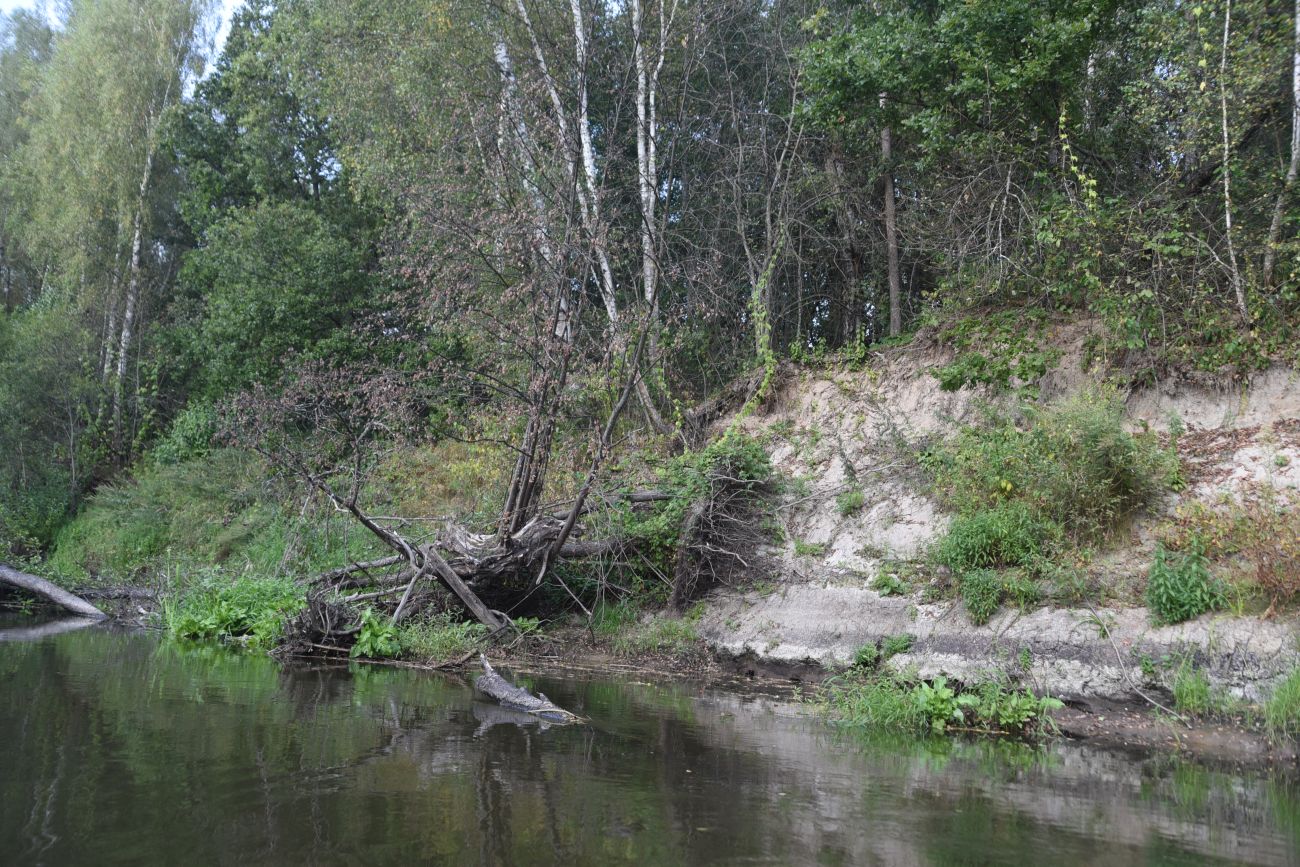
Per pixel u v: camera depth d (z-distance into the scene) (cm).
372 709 759
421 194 1316
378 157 1762
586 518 1259
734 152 1794
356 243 2355
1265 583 761
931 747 697
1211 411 1034
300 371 1380
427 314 1330
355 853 414
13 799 480
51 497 2462
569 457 1321
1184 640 771
